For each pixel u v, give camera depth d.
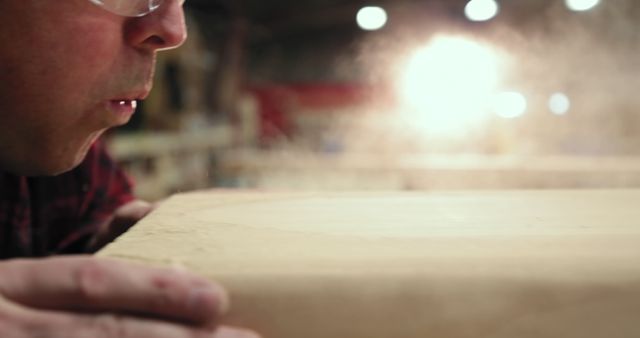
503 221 0.52
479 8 2.63
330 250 0.40
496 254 0.38
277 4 5.21
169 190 2.49
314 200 0.65
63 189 0.86
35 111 0.49
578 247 0.41
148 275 0.31
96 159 0.91
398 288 0.34
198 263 0.37
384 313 0.34
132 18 0.48
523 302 0.34
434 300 0.34
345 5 5.20
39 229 0.83
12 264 0.32
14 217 0.77
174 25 0.49
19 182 0.77
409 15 4.38
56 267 0.31
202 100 4.11
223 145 3.52
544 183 1.90
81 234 0.89
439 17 4.32
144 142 2.31
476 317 0.34
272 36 6.05
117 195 0.95
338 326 0.34
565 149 2.63
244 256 0.39
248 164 2.25
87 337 0.28
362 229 0.48
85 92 0.49
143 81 0.51
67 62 0.47
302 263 0.37
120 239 0.44
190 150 2.92
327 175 2.15
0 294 0.30
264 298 0.34
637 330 0.34
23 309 0.29
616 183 1.83
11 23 0.45
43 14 0.45
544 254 0.38
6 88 0.47
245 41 5.15
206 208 0.59
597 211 0.57
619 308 0.34
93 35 0.47
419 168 2.02
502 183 1.94
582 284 0.34
